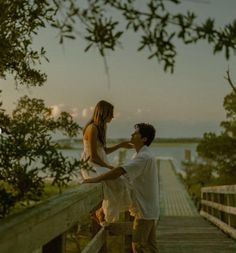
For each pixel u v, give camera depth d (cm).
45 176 204
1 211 199
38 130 218
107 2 160
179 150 12912
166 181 2594
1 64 241
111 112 402
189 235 806
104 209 404
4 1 201
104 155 405
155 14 155
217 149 2189
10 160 204
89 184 362
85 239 509
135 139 396
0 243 147
